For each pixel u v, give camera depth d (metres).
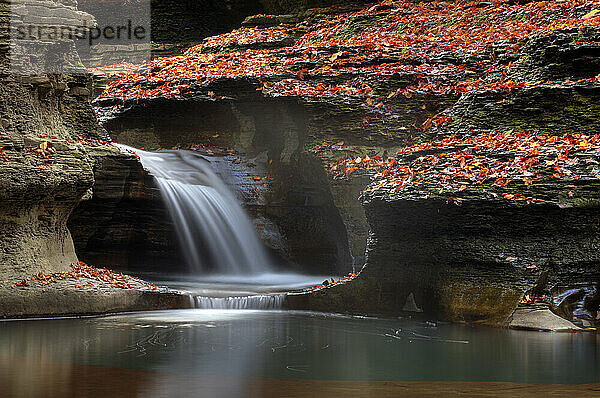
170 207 16.64
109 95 20.19
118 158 15.47
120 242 16.30
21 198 11.40
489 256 11.19
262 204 17.94
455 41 19.23
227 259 17.44
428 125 15.75
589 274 11.26
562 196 10.91
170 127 19.44
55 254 12.57
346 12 25.28
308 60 18.30
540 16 19.27
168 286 13.98
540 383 6.82
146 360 7.71
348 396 5.95
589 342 9.64
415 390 6.28
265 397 5.87
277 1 27.58
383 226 12.22
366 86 16.83
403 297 11.97
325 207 17.41
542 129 13.46
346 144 16.12
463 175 11.70
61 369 7.09
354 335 9.97
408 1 24.23
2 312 10.73
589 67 14.27
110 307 11.68
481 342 9.55
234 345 8.83
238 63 19.81
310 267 17.75
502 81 15.18
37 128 12.53
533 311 10.90
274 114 17.58
